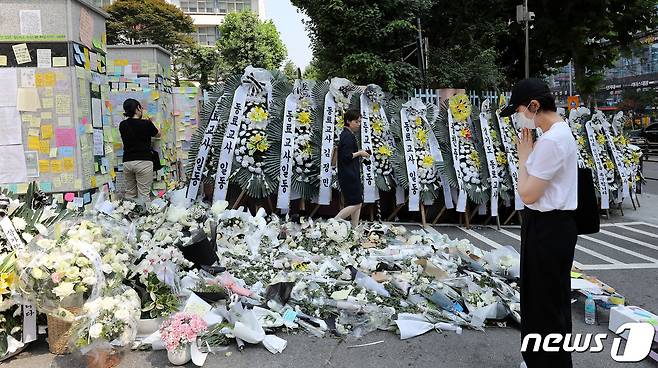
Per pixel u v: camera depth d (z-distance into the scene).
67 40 5.59
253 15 35.72
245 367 3.36
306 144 7.60
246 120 7.55
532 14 14.70
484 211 7.96
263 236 5.64
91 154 6.05
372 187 7.59
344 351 3.61
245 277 4.65
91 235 3.69
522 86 2.96
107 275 3.52
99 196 5.48
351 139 6.41
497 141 8.12
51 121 5.64
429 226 8.02
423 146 7.89
